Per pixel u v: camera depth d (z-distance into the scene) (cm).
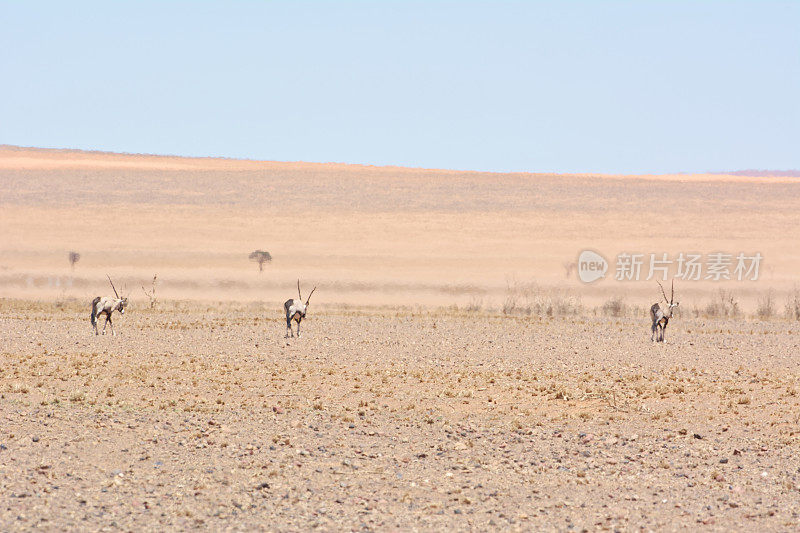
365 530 3619
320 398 6769
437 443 5350
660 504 4097
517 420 6028
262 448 5091
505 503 4078
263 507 3922
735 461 4966
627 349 10044
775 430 5759
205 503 3962
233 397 6738
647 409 6444
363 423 5881
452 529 3650
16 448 4866
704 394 7069
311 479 4447
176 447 5034
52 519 3625
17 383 6994
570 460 4969
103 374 7619
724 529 3694
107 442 5094
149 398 6594
